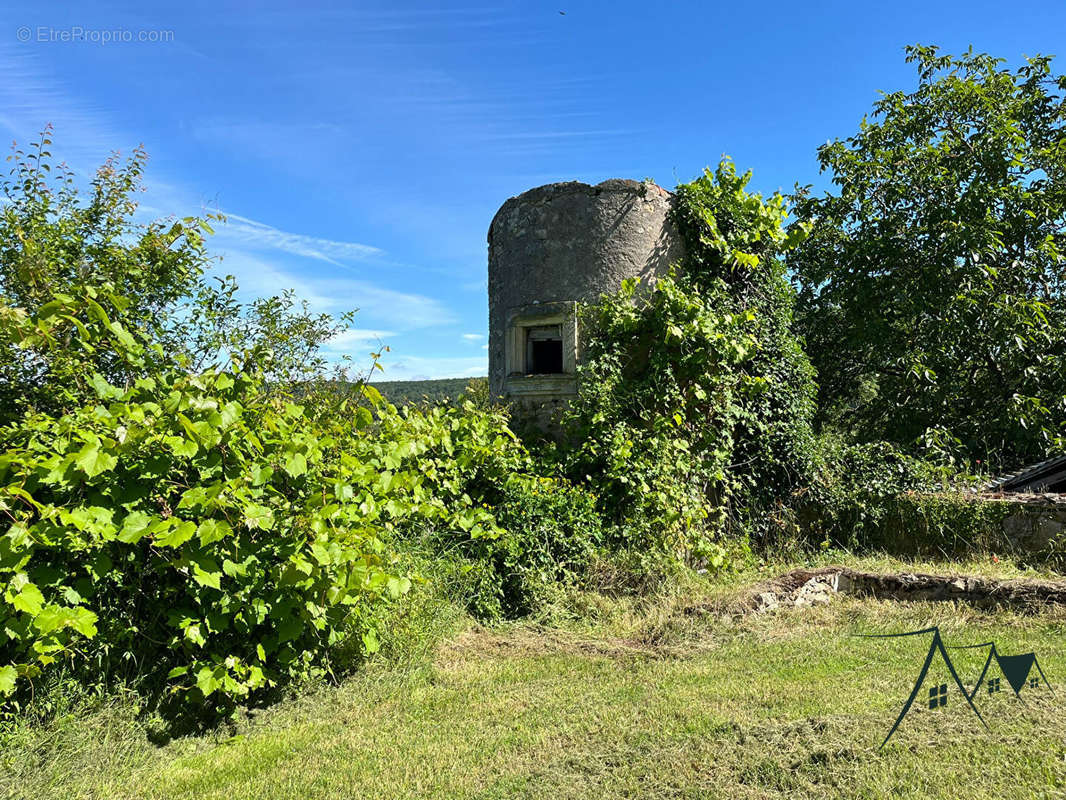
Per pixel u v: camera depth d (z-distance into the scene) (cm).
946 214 1202
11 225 552
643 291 852
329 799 331
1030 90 1314
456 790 332
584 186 862
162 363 503
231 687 390
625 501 740
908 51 1371
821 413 1502
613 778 325
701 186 892
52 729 365
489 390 960
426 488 584
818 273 1396
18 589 330
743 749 335
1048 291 1227
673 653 509
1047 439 1028
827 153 1379
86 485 377
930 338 1234
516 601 618
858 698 395
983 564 708
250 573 411
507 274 909
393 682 466
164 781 348
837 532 830
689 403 815
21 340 414
